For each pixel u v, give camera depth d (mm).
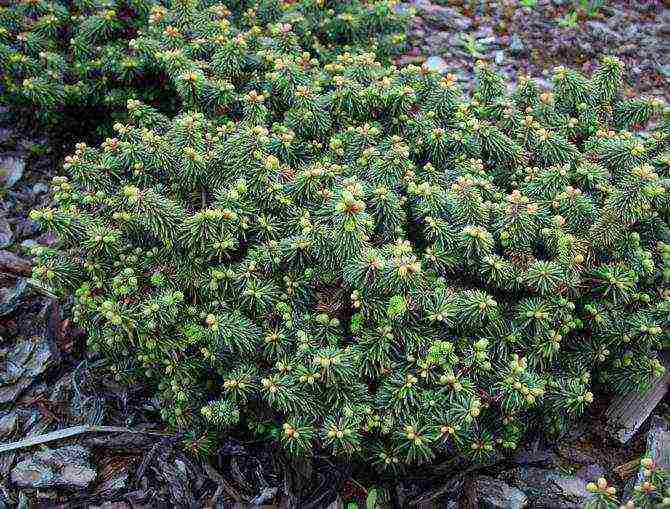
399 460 557
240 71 695
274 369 563
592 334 592
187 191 613
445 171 618
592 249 592
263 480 598
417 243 609
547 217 588
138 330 555
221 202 573
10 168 806
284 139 617
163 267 583
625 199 581
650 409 625
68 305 688
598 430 626
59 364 662
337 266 566
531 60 961
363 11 815
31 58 739
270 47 731
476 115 663
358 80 673
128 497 588
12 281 715
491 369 559
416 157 649
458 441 536
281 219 591
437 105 654
